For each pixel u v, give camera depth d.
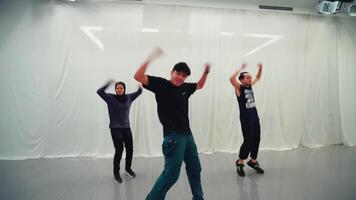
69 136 3.86
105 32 3.95
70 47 3.88
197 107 4.12
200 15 4.16
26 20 3.78
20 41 3.76
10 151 3.70
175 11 4.10
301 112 4.46
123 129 2.78
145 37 4.04
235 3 4.05
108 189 2.45
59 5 3.85
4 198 2.20
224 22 4.23
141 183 2.63
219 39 4.21
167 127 1.72
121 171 3.08
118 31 3.98
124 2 3.97
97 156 3.83
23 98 3.75
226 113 4.23
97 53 3.94
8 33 3.74
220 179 2.74
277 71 4.38
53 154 3.81
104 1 3.94
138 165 3.37
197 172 1.83
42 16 3.82
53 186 2.52
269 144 4.32
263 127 4.31
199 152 4.08
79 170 3.11
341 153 3.97
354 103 4.67
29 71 3.78
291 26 4.45
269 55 4.36
